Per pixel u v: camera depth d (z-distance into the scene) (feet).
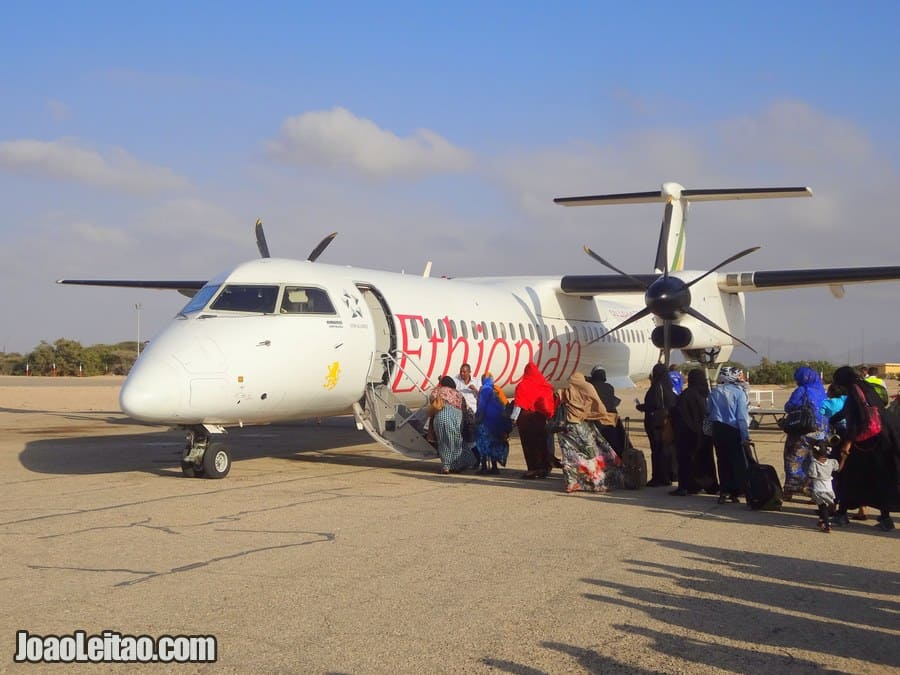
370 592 19.93
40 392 127.03
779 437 63.21
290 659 15.65
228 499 32.53
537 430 39.22
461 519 29.07
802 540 26.23
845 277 58.39
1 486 35.50
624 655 15.99
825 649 16.38
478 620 17.94
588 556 23.68
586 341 67.00
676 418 34.81
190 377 34.78
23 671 15.08
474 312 53.78
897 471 27.43
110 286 65.10
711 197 64.64
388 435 44.29
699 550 24.63
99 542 24.89
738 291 64.44
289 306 39.52
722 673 15.16
